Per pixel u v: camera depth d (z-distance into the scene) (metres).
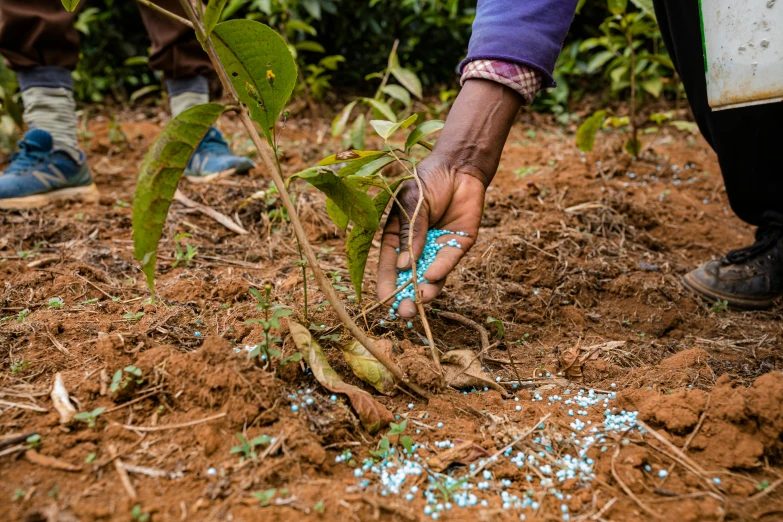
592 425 1.53
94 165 3.89
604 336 2.11
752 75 1.58
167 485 1.23
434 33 6.39
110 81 5.95
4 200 2.87
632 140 3.80
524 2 1.71
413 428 1.49
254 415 1.35
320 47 4.92
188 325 1.78
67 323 1.77
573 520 1.24
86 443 1.31
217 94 4.97
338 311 1.47
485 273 2.38
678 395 1.47
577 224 2.84
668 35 2.30
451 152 1.74
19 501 1.17
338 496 1.24
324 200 2.92
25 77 2.96
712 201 3.49
